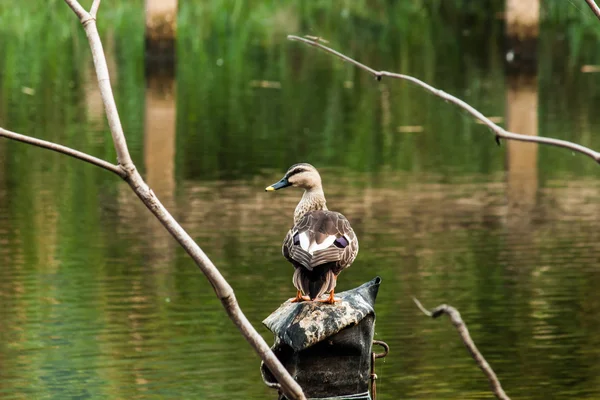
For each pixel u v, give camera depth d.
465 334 3.37
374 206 14.10
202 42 29.36
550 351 9.32
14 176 15.91
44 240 12.67
